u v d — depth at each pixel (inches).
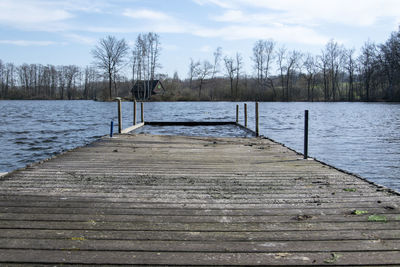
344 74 2859.3
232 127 725.9
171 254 111.7
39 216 142.9
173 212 151.3
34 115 1214.9
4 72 3491.6
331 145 521.7
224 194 180.9
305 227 134.9
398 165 374.9
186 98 2913.4
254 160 286.0
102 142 398.0
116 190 185.9
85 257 108.2
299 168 250.8
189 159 289.9
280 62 2893.7
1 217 140.8
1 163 390.6
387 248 116.5
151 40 2874.0
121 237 123.7
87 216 144.2
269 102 2842.0
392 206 160.1
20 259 105.8
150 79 2935.5
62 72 3713.1
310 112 1425.9
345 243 120.5
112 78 2699.3
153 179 213.2
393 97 2423.7
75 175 220.5
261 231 131.1
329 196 177.2
